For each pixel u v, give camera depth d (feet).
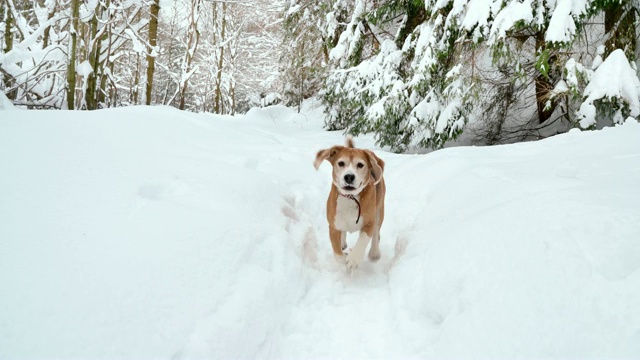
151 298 5.86
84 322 5.04
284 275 8.37
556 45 20.33
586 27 25.80
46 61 27.30
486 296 6.19
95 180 9.01
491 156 16.53
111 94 36.68
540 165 12.82
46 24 25.85
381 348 7.02
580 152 13.89
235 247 7.94
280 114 58.08
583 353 4.54
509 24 20.83
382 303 8.66
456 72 24.38
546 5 21.11
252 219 9.61
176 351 5.35
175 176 10.77
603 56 22.71
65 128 12.59
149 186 9.66
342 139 33.22
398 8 32.32
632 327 4.41
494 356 5.25
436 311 7.06
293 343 7.19
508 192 9.75
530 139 27.99
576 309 5.01
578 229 6.22
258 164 16.60
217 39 60.64
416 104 27.86
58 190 8.04
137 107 23.91
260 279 7.49
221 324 6.06
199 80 71.87
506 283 6.08
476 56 25.52
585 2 19.66
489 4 22.34
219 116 43.86
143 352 5.08
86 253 6.24
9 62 25.34
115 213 7.68
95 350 4.77
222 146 18.69
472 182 11.87
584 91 20.92
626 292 4.80
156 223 7.70
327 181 18.08
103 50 31.60
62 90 27.30
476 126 31.12
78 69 25.52
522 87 27.14
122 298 5.62
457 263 7.36
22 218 6.71
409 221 12.98
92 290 5.55
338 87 34.76
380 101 28.09
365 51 39.99
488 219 7.98
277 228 10.06
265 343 6.63
